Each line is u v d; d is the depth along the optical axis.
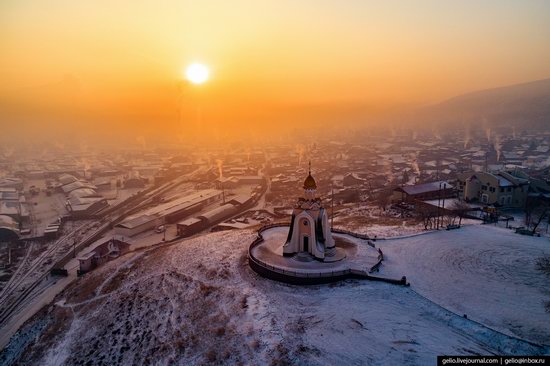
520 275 55.97
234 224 120.25
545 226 81.50
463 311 46.91
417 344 41.38
